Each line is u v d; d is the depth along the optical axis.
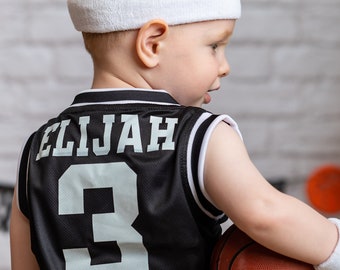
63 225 1.02
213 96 2.00
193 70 1.04
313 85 2.02
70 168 1.02
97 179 1.00
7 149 2.01
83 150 1.02
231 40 1.99
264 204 0.94
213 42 1.05
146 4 1.02
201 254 1.01
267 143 2.02
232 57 1.99
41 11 1.97
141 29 1.03
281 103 2.01
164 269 0.99
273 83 2.01
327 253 0.96
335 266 0.96
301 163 2.04
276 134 2.02
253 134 2.02
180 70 1.04
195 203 0.98
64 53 1.98
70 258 1.02
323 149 2.03
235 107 2.00
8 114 2.00
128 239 0.99
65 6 1.97
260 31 1.99
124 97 1.03
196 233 0.99
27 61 1.98
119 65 1.05
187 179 0.97
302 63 2.01
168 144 0.98
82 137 1.03
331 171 1.87
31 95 1.99
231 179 0.95
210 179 0.96
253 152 2.02
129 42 1.04
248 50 1.99
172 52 1.04
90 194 1.01
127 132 1.00
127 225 0.99
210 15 1.04
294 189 2.04
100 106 1.04
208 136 0.97
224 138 0.97
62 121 1.06
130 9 1.03
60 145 1.04
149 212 0.98
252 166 0.97
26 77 1.99
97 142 1.02
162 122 1.00
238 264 0.99
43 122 2.00
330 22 2.00
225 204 0.96
